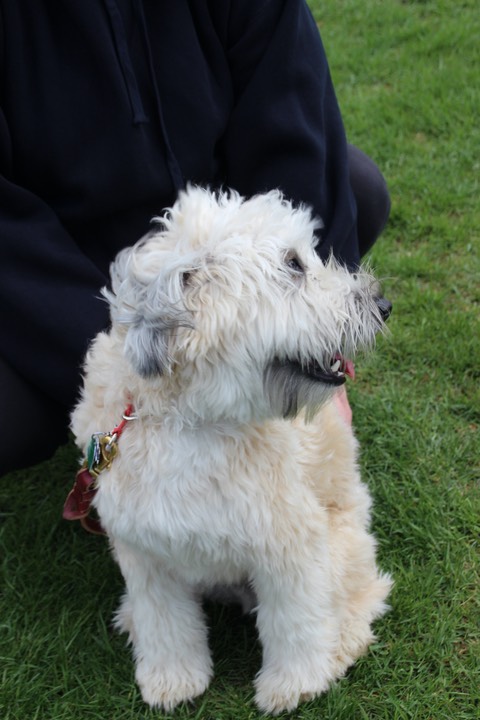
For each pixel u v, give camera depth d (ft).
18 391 7.98
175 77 7.71
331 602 7.27
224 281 6.08
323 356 6.63
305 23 8.32
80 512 7.31
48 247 7.59
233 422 6.48
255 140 8.20
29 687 7.68
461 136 15.19
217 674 7.84
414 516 8.91
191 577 6.98
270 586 6.81
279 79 8.09
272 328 6.23
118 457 6.45
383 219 10.13
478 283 12.06
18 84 7.32
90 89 7.42
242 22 8.11
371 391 10.59
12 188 7.48
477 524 8.74
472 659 7.57
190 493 6.29
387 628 7.95
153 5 7.59
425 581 8.23
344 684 7.50
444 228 13.01
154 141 7.82
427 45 18.49
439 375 10.57
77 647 8.10
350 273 7.68
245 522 6.36
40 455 8.59
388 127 15.61
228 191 8.30
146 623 7.33
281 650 7.24
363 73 17.92
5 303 7.67
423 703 7.25
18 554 9.07
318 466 7.30
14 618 8.39
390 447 9.77
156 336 5.66
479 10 20.04
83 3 7.13
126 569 7.13
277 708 7.32
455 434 9.82
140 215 8.16
